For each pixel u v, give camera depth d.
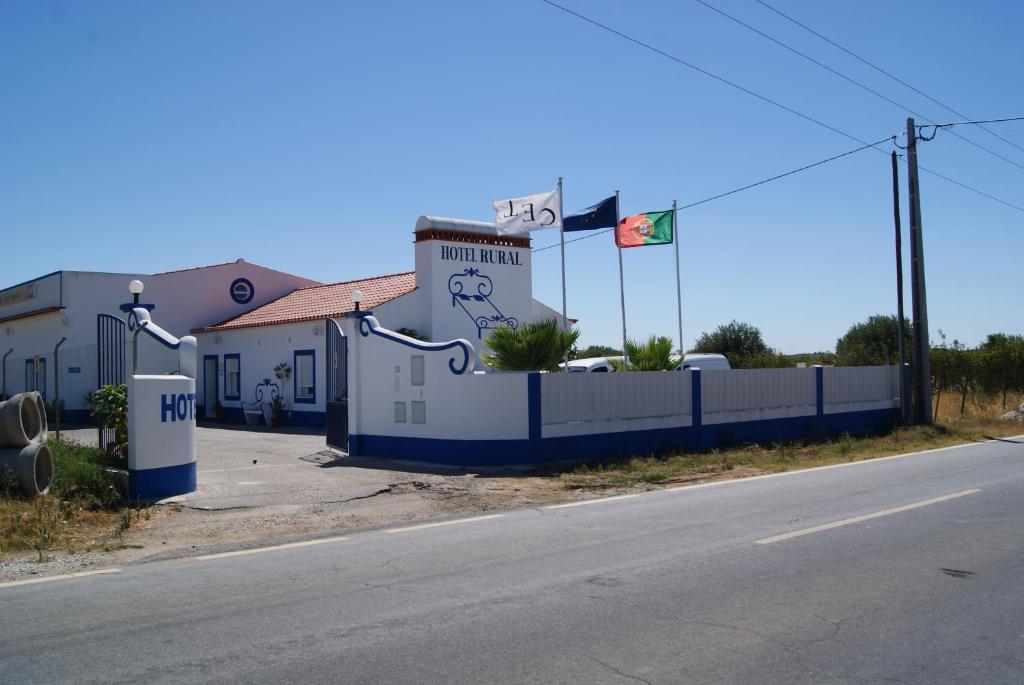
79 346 29.66
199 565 8.56
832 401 22.98
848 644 5.67
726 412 19.89
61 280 29.47
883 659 5.38
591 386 17.06
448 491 13.41
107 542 9.79
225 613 6.62
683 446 18.59
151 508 11.83
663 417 18.42
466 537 9.76
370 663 5.38
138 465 12.37
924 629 5.98
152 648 5.76
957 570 7.68
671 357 23.00
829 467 16.42
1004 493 12.23
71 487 12.30
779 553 8.43
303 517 11.45
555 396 16.48
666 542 9.10
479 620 6.29
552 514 11.38
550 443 16.36
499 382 16.11
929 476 14.43
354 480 14.40
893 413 25.08
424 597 6.98
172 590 7.45
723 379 19.86
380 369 17.56
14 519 10.32
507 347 17.81
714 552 8.52
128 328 14.17
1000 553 8.34
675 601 6.73
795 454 18.64
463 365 16.17
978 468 15.53
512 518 11.13
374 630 6.08
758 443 20.45
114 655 5.62
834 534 9.35
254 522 11.09
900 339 24.98
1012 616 6.29
